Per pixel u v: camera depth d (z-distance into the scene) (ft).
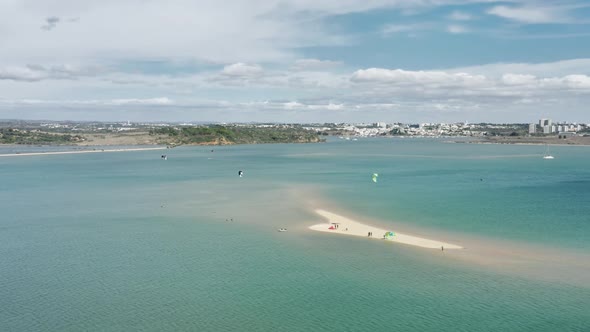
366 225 312.91
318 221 326.44
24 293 202.80
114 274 224.12
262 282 212.23
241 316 180.65
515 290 200.03
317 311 183.93
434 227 305.73
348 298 194.70
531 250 253.44
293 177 602.85
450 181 553.64
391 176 611.06
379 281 211.41
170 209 377.91
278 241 276.21
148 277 219.82
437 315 179.32
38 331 169.89
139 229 309.83
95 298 197.16
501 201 405.39
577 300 189.67
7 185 537.24
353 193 453.58
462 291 199.62
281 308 186.70
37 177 618.44
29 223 329.93
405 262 235.61
